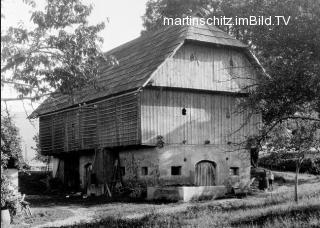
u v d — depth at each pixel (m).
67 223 20.16
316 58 17.72
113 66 36.25
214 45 30.75
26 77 17.38
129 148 31.41
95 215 22.06
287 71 17.67
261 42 19.97
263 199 24.59
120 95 29.58
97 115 32.88
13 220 20.83
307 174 36.94
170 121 29.42
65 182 40.28
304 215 16.70
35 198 32.56
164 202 26.62
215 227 15.84
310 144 19.48
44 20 18.16
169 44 30.02
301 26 18.00
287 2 18.88
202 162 30.41
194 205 23.84
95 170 32.69
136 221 18.56
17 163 22.89
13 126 22.27
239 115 31.94
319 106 17.66
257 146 20.39
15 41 17.48
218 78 31.00
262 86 18.58
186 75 29.83
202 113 30.67
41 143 41.75
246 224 16.17
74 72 18.36
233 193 29.75
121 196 30.33
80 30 18.52
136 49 35.97
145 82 27.28
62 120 38.09
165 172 28.73
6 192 20.50
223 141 31.19
